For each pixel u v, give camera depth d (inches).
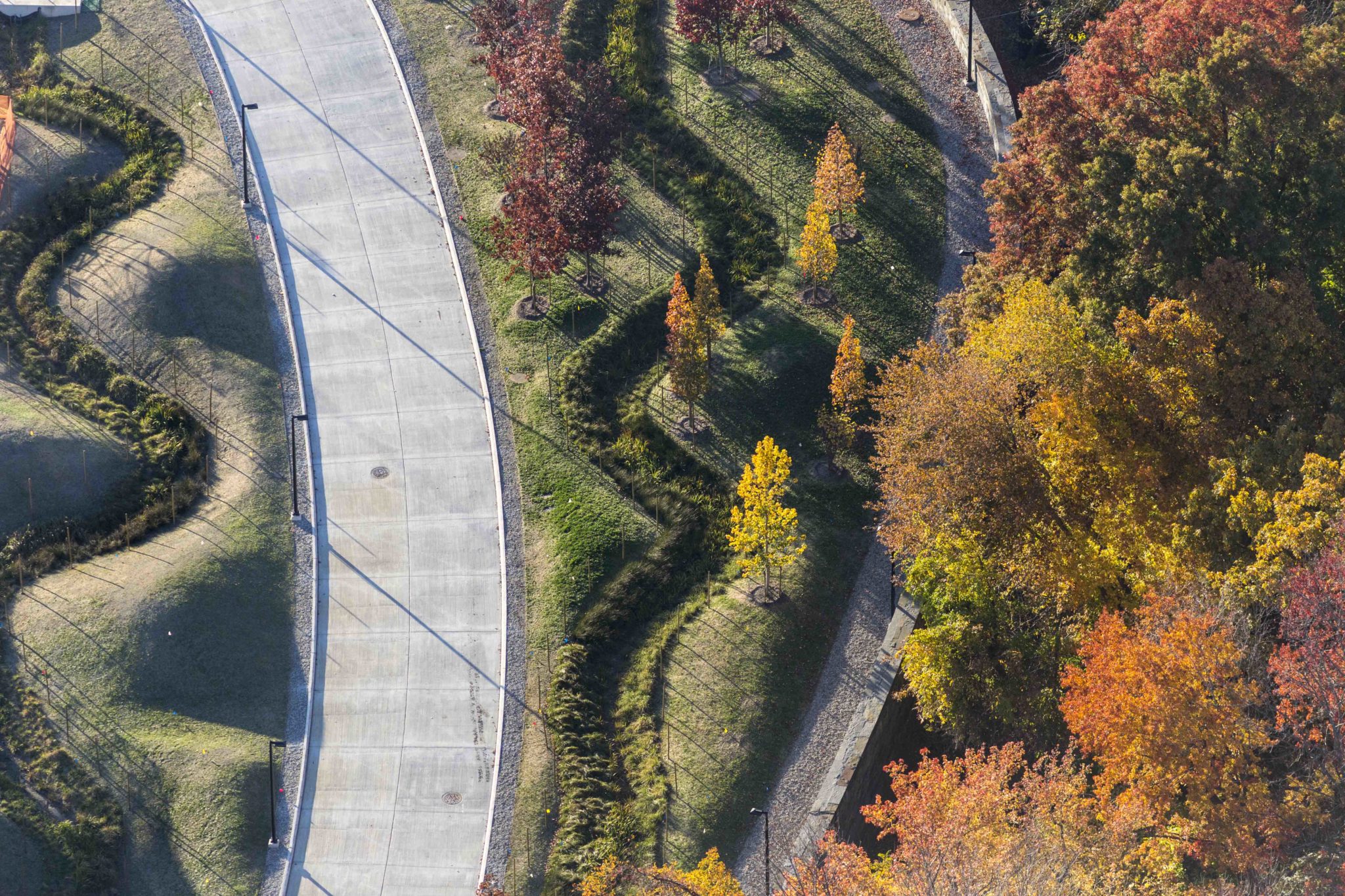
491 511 2923.2
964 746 2593.5
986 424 2484.0
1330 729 2023.9
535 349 3154.5
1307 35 2564.0
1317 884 2003.0
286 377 3132.4
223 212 3393.2
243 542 2829.7
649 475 2930.6
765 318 3166.8
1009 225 2817.4
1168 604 2191.2
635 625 2741.1
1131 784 2143.2
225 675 2657.5
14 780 2464.3
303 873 2458.2
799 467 2945.4
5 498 2824.8
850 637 2714.1
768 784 2529.5
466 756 2591.0
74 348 3093.0
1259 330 2369.6
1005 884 1921.8
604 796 2519.7
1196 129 2532.0
